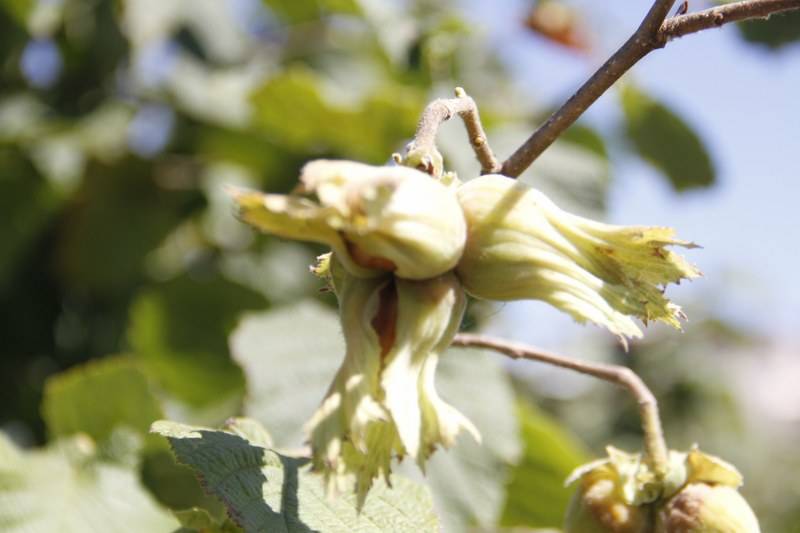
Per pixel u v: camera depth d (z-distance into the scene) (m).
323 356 3.96
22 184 5.38
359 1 5.36
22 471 3.43
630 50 2.46
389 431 2.01
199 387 5.20
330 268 2.13
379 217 1.91
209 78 5.66
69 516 3.39
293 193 1.92
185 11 5.73
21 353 5.39
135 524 3.46
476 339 3.11
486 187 2.13
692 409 7.69
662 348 7.74
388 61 5.84
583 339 7.50
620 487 2.68
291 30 6.03
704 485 2.65
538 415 4.14
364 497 1.98
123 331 5.43
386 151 5.33
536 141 2.50
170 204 5.63
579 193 5.12
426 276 2.02
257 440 2.88
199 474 2.41
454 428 1.99
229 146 5.70
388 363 1.99
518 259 2.10
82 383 3.74
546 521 4.19
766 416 9.75
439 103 2.24
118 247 5.55
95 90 5.66
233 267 5.54
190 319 5.31
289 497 2.46
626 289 2.15
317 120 5.26
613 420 7.27
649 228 2.13
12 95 5.61
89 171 5.53
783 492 8.66
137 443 3.63
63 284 5.53
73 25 5.58
